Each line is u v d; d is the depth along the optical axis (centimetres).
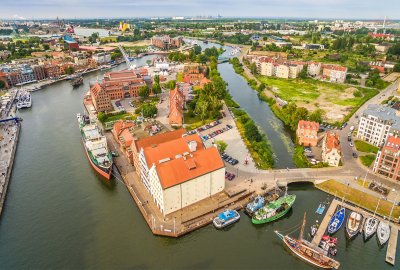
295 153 17012
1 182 14512
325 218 12050
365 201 12812
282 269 10088
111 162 15188
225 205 12575
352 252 10606
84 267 10088
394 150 13800
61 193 13962
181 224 11619
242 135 19200
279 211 12250
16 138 19400
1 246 10981
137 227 11794
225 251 10812
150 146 13325
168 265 10194
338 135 18550
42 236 11419
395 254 10369
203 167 12394
